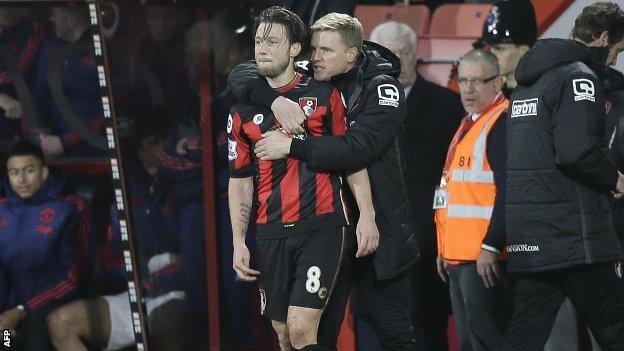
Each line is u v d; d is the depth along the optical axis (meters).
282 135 14.48
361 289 15.94
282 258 14.77
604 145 14.65
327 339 15.23
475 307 17.08
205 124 17.44
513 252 15.28
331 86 14.77
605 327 15.14
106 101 15.80
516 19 18.42
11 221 18.44
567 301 17.89
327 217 14.59
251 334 18.14
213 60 17.50
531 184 14.99
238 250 15.15
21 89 18.31
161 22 16.62
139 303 16.23
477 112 17.14
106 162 18.39
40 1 17.66
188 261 17.23
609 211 15.05
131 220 16.08
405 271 15.52
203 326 17.52
